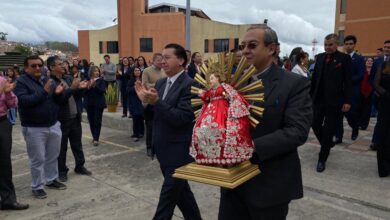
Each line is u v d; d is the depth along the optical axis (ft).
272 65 6.66
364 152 19.86
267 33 6.35
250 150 5.94
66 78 17.47
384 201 13.41
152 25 118.93
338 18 92.68
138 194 14.97
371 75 24.29
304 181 15.56
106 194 15.03
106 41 132.05
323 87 16.44
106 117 30.73
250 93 6.46
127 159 20.36
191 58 25.29
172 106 10.18
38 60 14.11
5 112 13.20
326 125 16.40
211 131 5.90
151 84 20.25
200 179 5.91
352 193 14.20
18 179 17.28
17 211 13.39
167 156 10.39
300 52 21.49
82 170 17.76
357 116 22.27
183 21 115.75
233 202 7.06
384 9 81.41
